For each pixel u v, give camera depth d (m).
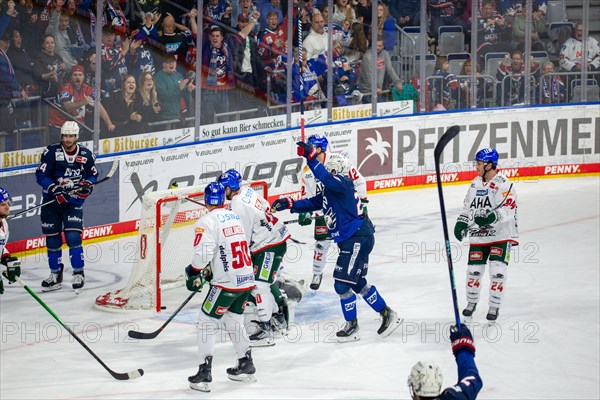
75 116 19.72
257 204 12.76
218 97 21.98
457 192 24.44
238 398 10.95
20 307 15.07
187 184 20.81
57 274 16.11
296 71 23.27
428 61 25.45
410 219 21.30
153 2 20.59
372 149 24.12
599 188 24.86
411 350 12.73
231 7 21.98
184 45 21.11
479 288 13.79
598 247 18.64
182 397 11.00
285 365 12.15
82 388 11.35
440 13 25.45
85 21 19.75
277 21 22.81
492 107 25.95
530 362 12.26
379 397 10.97
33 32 19.02
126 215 19.81
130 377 11.59
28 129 19.08
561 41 26.66
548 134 26.25
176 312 12.66
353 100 24.39
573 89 26.84
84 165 16.20
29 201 18.31
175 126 21.20
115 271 17.27
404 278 16.50
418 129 24.84
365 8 24.14
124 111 20.33
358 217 12.86
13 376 11.86
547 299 15.12
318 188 14.99
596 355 12.55
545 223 20.77
